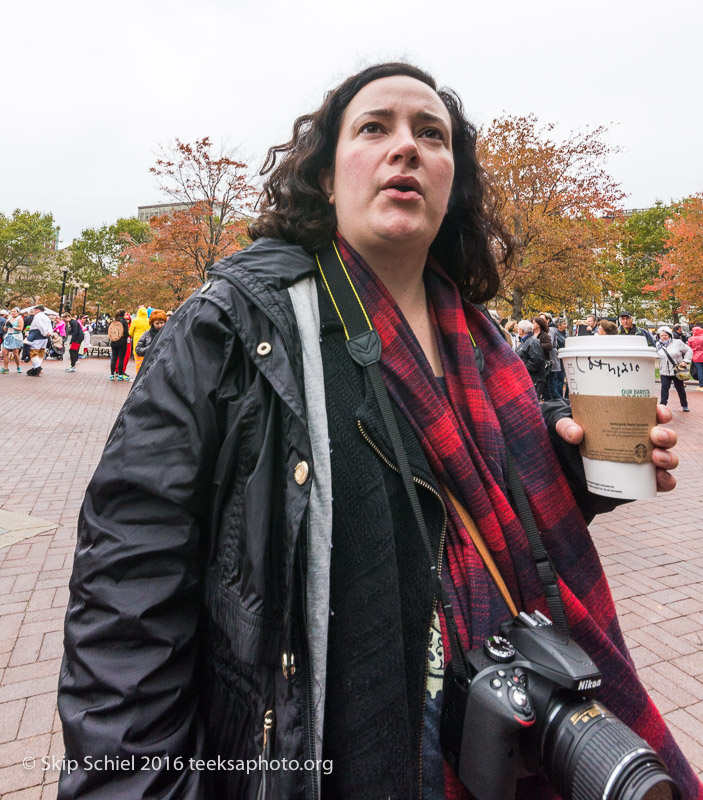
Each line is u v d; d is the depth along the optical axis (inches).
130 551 30.6
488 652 32.9
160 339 35.7
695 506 201.8
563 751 29.0
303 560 31.7
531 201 837.2
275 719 31.4
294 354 34.0
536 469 42.3
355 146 40.3
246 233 47.9
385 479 35.1
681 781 40.8
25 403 407.2
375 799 30.7
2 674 96.0
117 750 28.2
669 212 1659.7
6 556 144.1
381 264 41.5
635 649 108.3
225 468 32.4
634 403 37.2
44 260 2041.1
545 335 383.2
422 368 39.1
